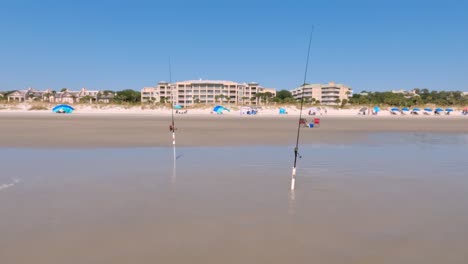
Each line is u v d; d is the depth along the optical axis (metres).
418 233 7.53
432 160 17.66
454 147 23.77
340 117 88.56
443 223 8.18
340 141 27.00
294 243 6.92
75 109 120.69
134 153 19.11
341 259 6.26
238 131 36.00
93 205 9.30
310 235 7.34
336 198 10.23
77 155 18.22
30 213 8.60
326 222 8.14
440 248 6.77
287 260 6.20
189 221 8.09
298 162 16.59
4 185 11.50
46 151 19.61
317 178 13.02
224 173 13.73
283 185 11.81
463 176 13.65
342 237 7.25
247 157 18.02
